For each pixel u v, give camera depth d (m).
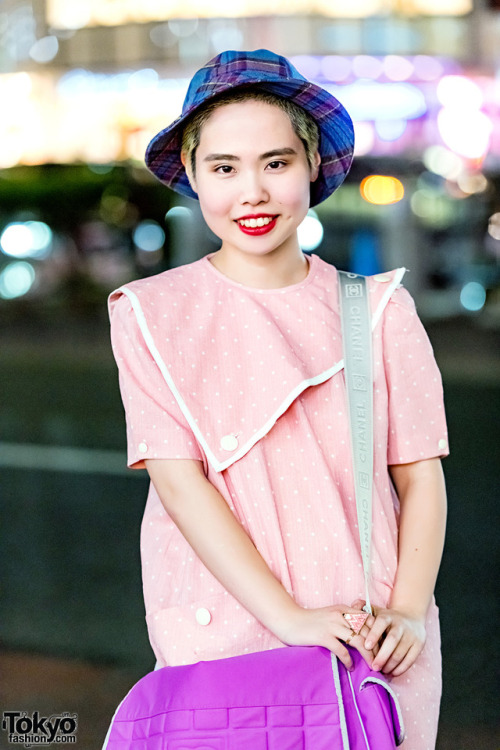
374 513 2.24
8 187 23.02
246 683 1.96
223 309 2.28
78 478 8.41
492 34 26.22
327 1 25.95
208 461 2.17
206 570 2.19
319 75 25.97
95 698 4.39
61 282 23.11
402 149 24.11
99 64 28.88
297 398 2.22
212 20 27.45
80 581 5.94
